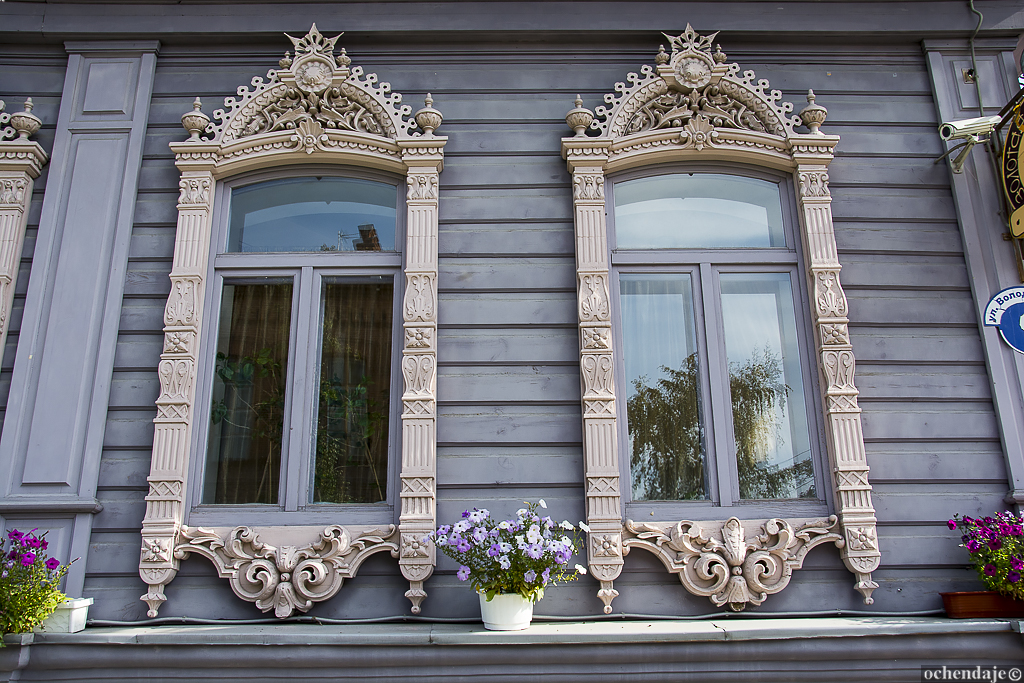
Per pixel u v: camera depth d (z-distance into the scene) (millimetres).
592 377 3367
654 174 3828
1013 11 3979
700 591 3148
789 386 3547
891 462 3385
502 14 3906
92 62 3906
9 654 2822
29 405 3389
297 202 3820
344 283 3660
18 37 3895
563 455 3354
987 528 3117
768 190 3830
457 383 3428
